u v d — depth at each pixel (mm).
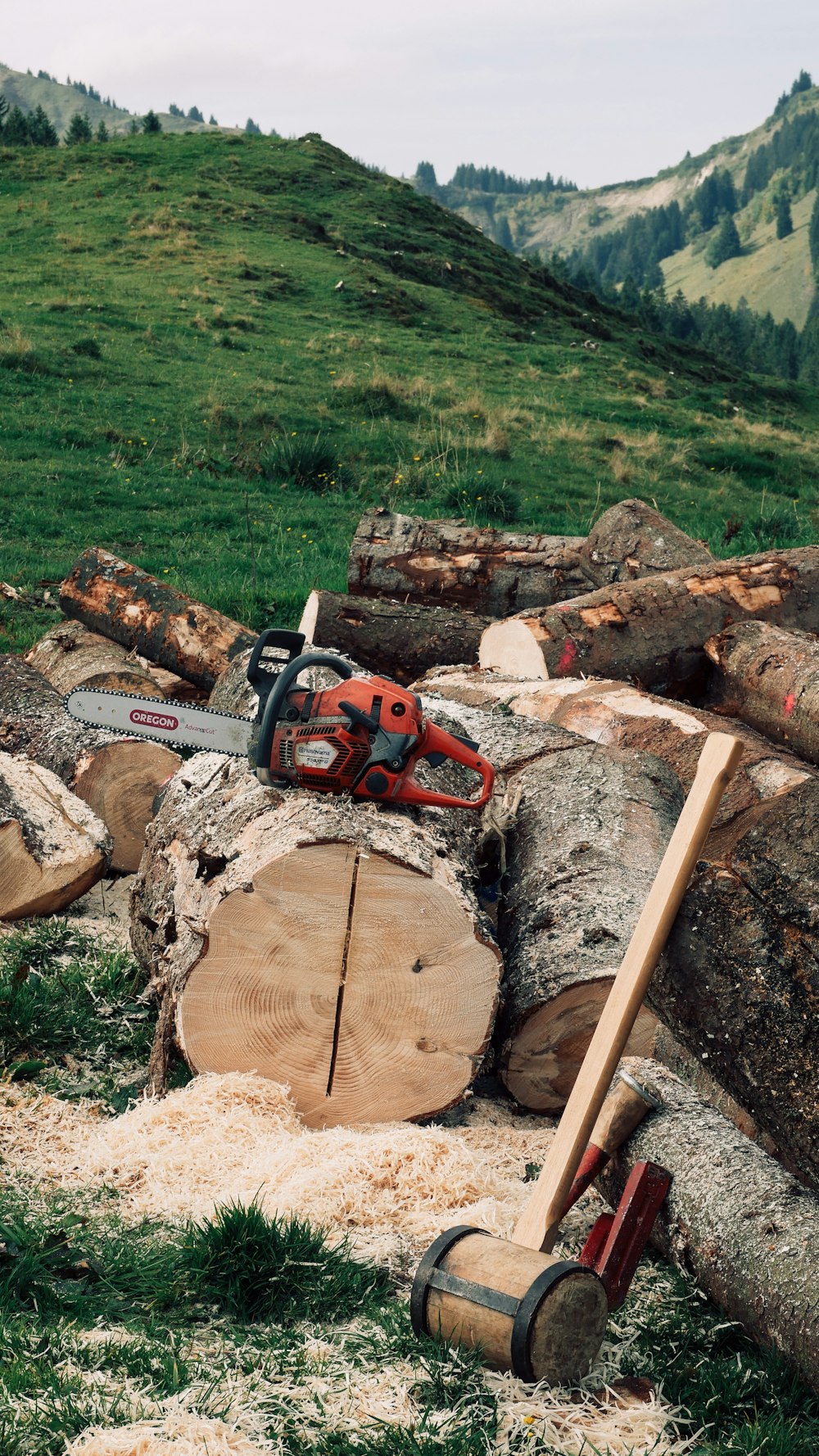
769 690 5664
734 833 3010
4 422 16906
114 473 15492
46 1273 2740
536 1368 2408
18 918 5137
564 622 6340
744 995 2770
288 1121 3543
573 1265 2467
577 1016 3750
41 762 6090
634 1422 2367
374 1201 3115
